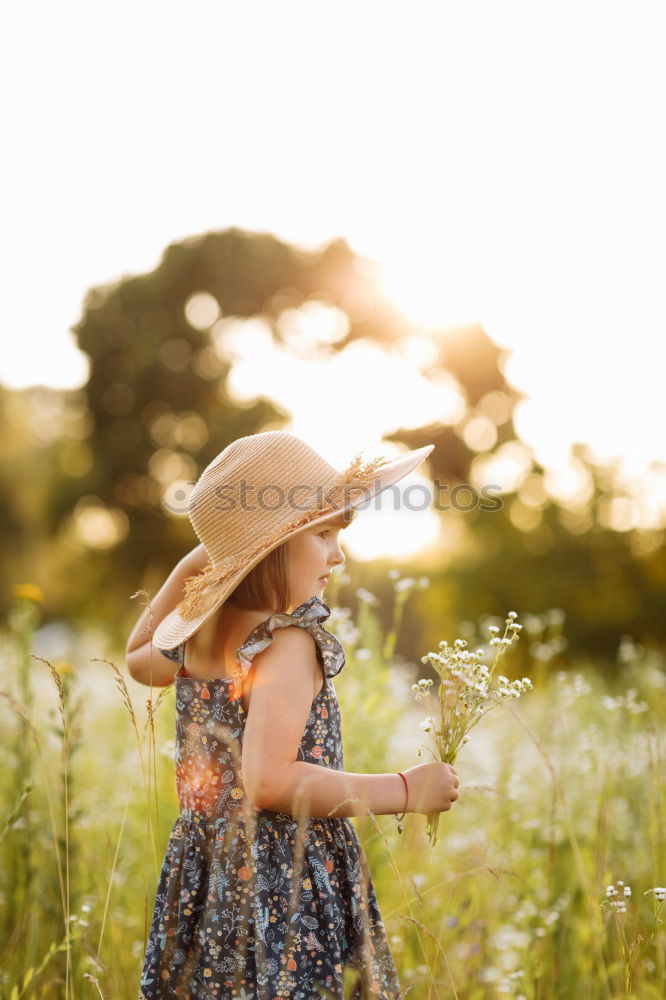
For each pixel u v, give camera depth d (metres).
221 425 27.89
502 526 16.73
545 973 2.60
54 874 2.85
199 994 1.92
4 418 33.56
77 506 28.72
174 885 2.02
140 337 29.02
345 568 3.71
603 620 14.61
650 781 3.23
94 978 2.20
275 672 1.87
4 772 3.38
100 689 5.98
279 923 1.88
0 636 4.52
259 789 1.80
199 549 2.44
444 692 1.96
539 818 3.52
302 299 29.38
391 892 2.84
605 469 15.38
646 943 2.20
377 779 1.89
